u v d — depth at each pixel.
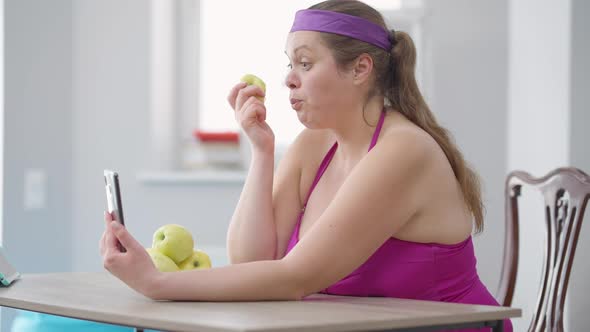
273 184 2.23
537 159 3.36
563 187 2.26
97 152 4.07
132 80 4.06
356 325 1.37
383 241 1.78
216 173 3.96
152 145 4.06
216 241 3.99
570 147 3.02
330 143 2.19
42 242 3.98
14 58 3.85
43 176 3.98
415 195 1.83
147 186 4.03
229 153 4.24
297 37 1.91
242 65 4.31
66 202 4.05
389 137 1.84
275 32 4.29
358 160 2.01
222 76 4.34
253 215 2.11
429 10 3.80
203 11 4.33
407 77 2.01
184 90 4.33
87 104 4.08
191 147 4.30
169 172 4.16
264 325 1.31
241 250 2.11
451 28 3.81
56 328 2.10
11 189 3.85
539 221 3.35
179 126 4.32
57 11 4.02
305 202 2.21
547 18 3.25
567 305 2.99
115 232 1.65
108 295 1.74
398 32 2.02
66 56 4.05
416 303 1.64
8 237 3.85
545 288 2.27
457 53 3.81
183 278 1.64
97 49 4.07
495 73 3.81
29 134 3.93
